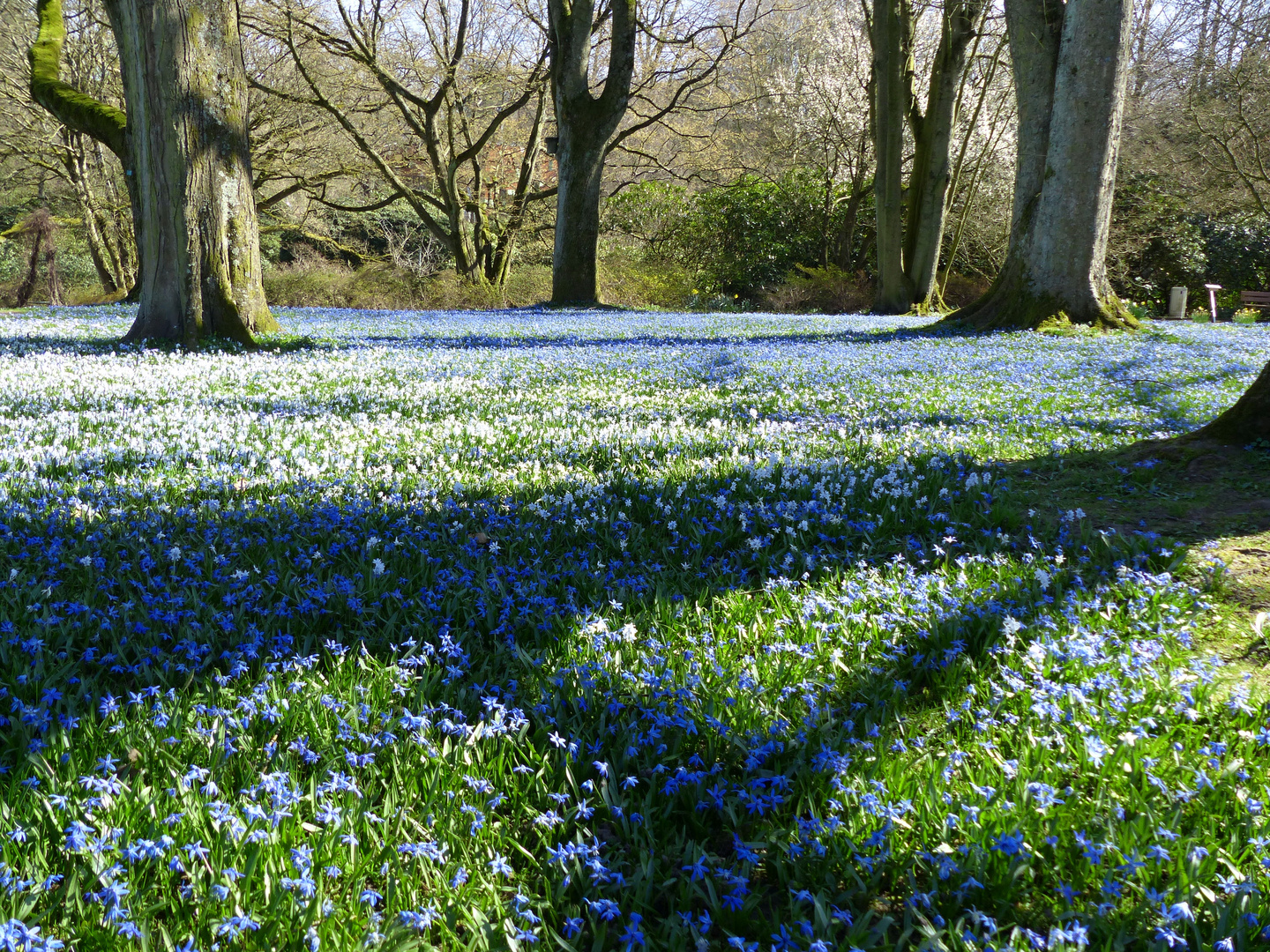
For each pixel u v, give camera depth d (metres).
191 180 13.88
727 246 41.19
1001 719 2.81
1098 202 17.72
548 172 53.81
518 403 8.76
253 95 34.72
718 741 2.64
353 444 6.45
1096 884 2.11
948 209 32.47
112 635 3.13
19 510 4.47
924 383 10.45
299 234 46.03
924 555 4.38
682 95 39.69
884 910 2.06
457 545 4.35
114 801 2.22
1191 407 8.91
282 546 4.23
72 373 9.88
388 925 1.88
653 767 2.57
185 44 13.48
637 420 7.76
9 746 2.46
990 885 2.06
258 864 2.03
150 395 8.61
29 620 3.28
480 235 37.56
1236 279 37.47
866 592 3.73
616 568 4.07
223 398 8.55
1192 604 3.76
